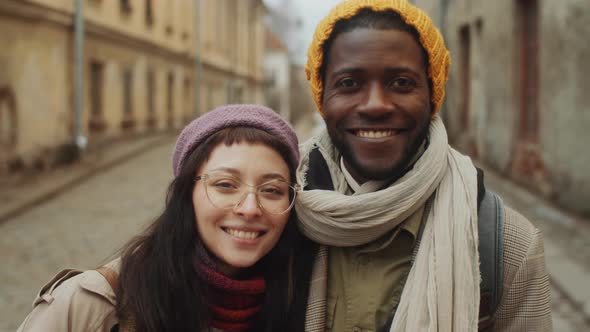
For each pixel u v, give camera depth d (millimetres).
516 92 10180
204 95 29281
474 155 12852
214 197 1508
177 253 1539
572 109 7660
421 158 1531
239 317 1563
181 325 1508
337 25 1536
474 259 1447
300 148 1800
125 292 1466
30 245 7031
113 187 11398
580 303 4480
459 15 14047
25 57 12266
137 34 19328
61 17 13555
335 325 1569
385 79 1486
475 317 1418
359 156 1531
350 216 1501
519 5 10008
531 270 1482
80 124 13719
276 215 1536
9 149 11625
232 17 35281
